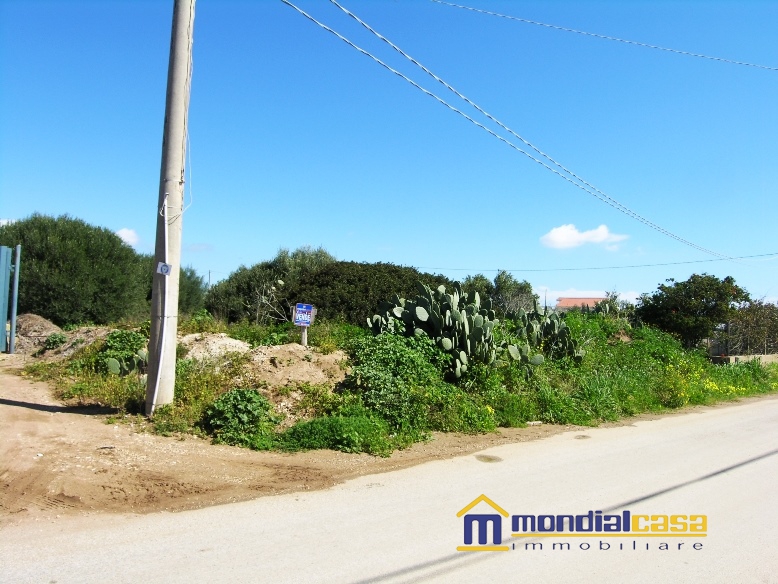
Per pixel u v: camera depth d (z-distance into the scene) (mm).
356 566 4727
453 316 12547
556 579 4637
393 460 8250
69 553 4770
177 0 9094
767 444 10148
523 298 37625
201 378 10125
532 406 11852
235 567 4625
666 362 18625
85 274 20688
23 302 19891
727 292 24797
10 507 5594
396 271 20828
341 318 18359
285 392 9953
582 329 19000
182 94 9109
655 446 9758
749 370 20766
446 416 10336
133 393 9625
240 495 6402
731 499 6805
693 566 4941
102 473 6516
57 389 10695
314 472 7402
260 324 19312
